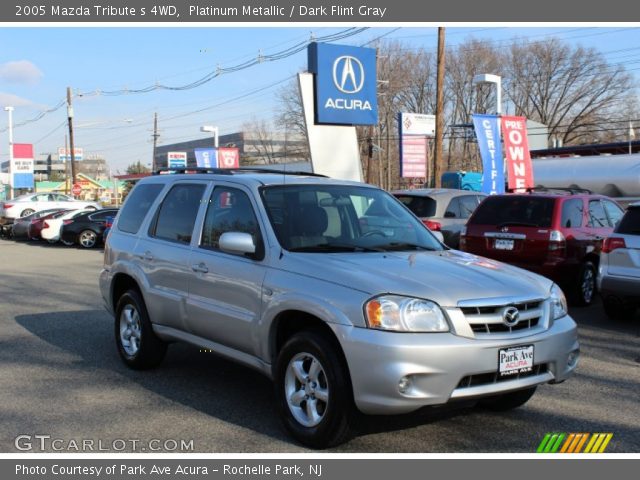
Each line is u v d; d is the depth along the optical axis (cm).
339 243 503
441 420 494
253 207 514
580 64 6200
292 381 451
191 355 692
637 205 827
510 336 420
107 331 813
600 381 605
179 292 561
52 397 547
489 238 1018
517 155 1719
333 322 414
